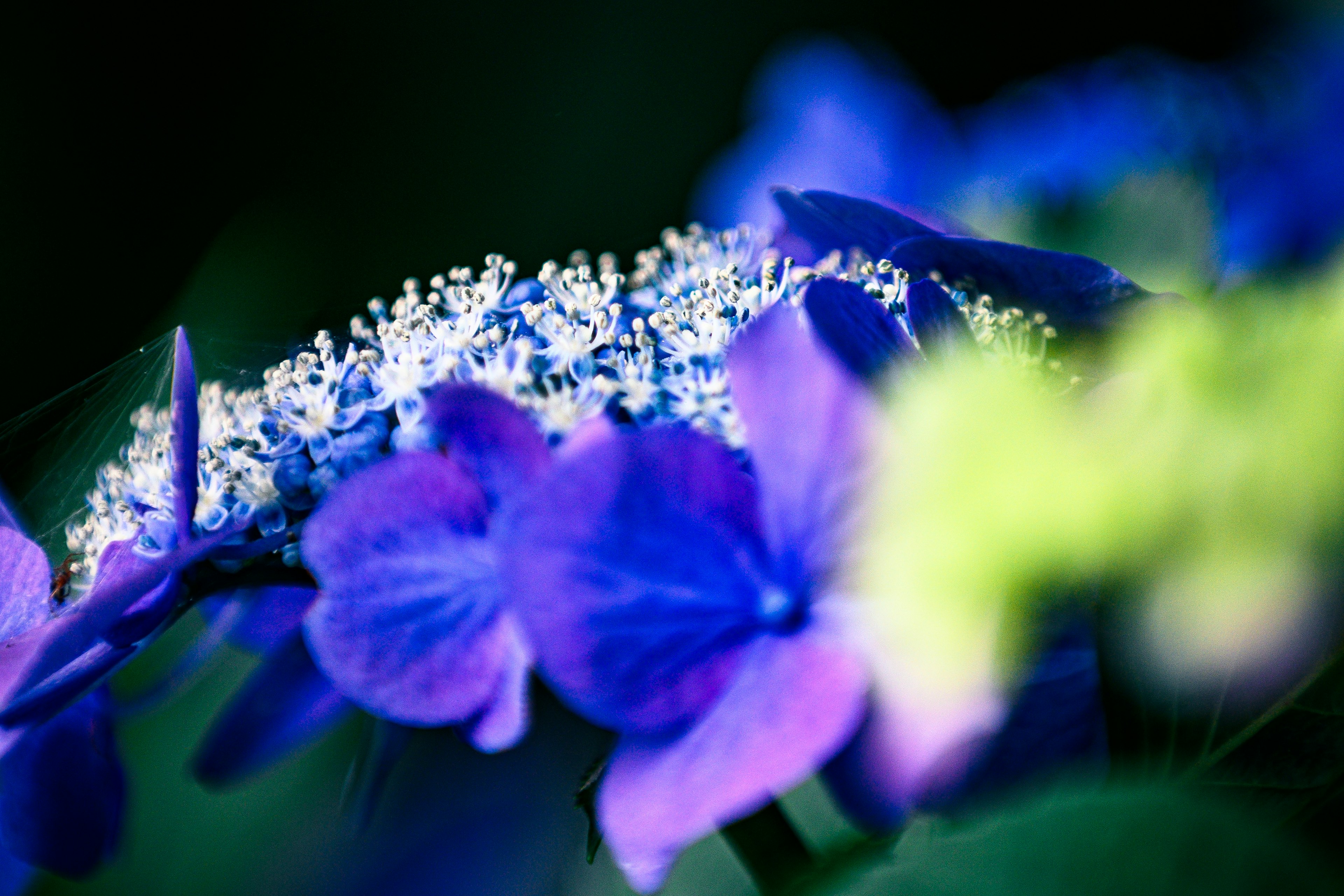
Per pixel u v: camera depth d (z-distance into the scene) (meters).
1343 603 0.19
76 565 0.24
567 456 0.21
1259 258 0.29
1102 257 0.28
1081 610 0.20
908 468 0.19
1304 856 0.19
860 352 0.21
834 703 0.20
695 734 0.21
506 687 0.22
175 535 0.23
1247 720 0.20
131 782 0.28
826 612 0.21
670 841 0.20
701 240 0.27
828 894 0.20
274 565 0.23
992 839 0.19
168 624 0.23
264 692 0.26
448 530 0.22
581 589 0.21
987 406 0.19
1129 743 0.21
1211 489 0.18
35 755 0.24
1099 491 0.19
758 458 0.21
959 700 0.20
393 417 0.23
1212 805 0.19
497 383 0.23
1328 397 0.18
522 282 0.25
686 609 0.21
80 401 0.28
